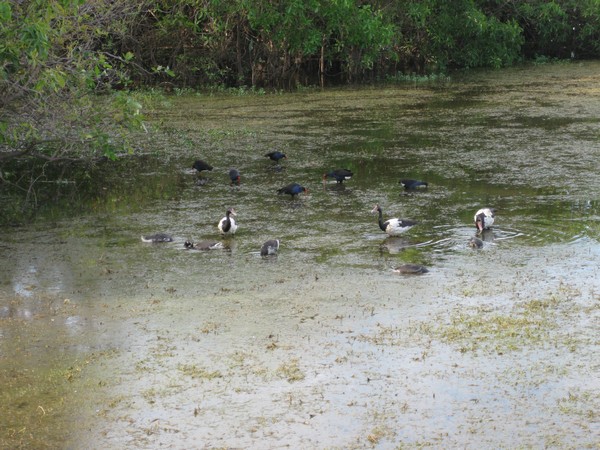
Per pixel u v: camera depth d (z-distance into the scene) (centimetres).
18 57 1412
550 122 2317
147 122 2161
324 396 849
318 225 1434
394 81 3412
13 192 1688
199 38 3284
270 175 1794
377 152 1994
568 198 1569
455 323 1017
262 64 3388
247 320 1036
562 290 1120
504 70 3766
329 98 2892
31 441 777
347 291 1127
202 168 1805
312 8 3161
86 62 1664
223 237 1376
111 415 822
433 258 1259
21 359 944
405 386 866
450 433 777
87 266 1243
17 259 1277
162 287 1155
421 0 3634
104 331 1012
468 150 1991
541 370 895
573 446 753
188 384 880
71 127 1612
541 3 4053
